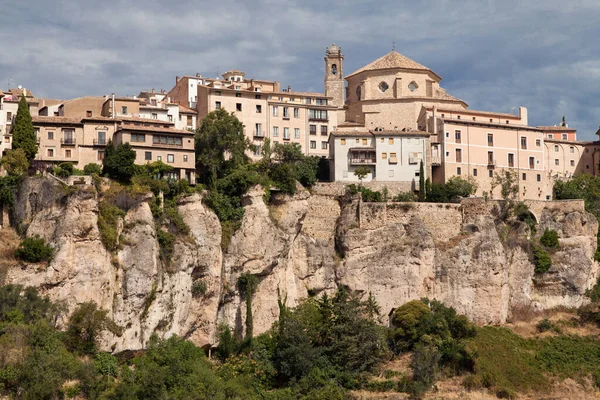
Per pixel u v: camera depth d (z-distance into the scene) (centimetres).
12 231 12938
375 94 18838
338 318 14025
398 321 14538
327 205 15900
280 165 15462
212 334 13962
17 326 11519
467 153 17562
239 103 16950
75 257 12531
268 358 13738
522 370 14175
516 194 17775
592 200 18550
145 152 14288
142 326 12888
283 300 14762
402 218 15788
